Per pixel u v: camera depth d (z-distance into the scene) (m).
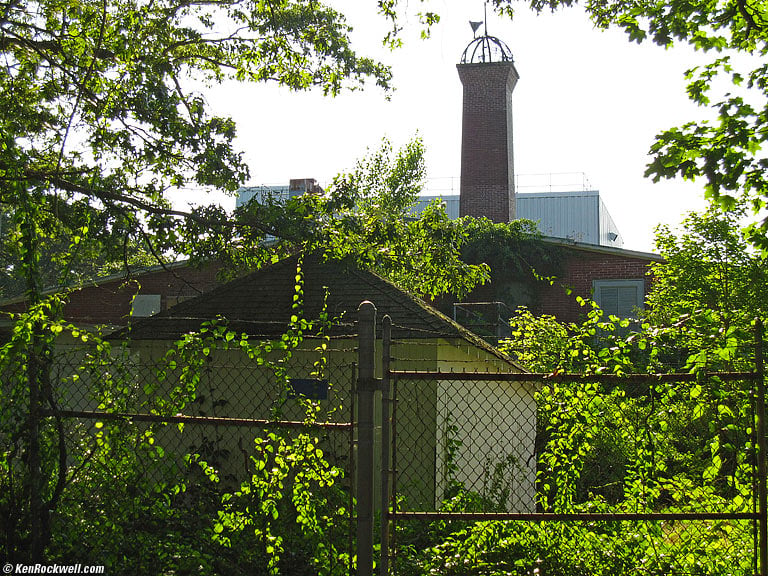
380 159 23.67
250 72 13.88
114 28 11.48
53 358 5.47
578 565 5.54
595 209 38.72
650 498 5.55
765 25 8.09
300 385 8.67
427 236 11.52
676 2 8.42
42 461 5.44
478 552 5.68
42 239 9.36
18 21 12.27
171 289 21.59
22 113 12.44
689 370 5.37
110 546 5.43
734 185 7.06
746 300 14.40
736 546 5.54
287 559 5.72
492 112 26.70
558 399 6.02
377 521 6.72
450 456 7.70
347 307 9.43
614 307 21.34
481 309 20.94
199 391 8.81
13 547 5.28
